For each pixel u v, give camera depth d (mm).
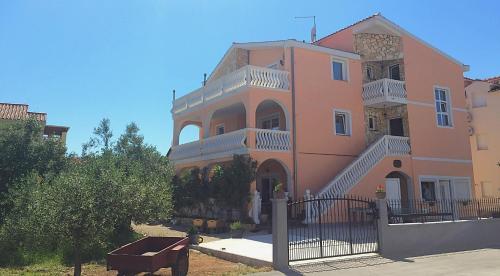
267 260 10812
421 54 25203
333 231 16266
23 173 15344
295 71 21516
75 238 9172
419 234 13391
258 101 20078
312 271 10023
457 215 20672
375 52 24531
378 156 21781
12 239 12539
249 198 18547
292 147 20672
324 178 21469
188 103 25906
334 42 25922
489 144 30172
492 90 30062
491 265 10984
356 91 23688
